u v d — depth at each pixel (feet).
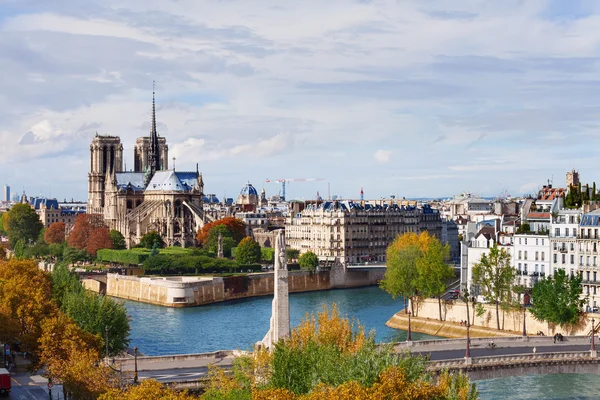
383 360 556.92
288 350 595.06
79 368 644.69
